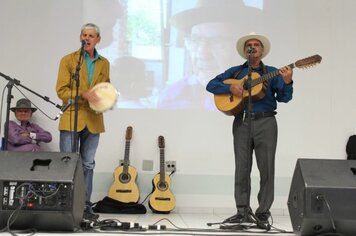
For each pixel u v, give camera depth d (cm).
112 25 485
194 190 470
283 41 488
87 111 331
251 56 328
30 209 230
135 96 479
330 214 222
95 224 270
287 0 491
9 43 477
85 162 337
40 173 235
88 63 337
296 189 240
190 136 477
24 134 436
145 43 486
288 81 305
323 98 485
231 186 472
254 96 312
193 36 488
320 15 492
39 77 475
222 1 490
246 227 285
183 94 481
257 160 325
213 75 483
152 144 474
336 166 235
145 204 464
